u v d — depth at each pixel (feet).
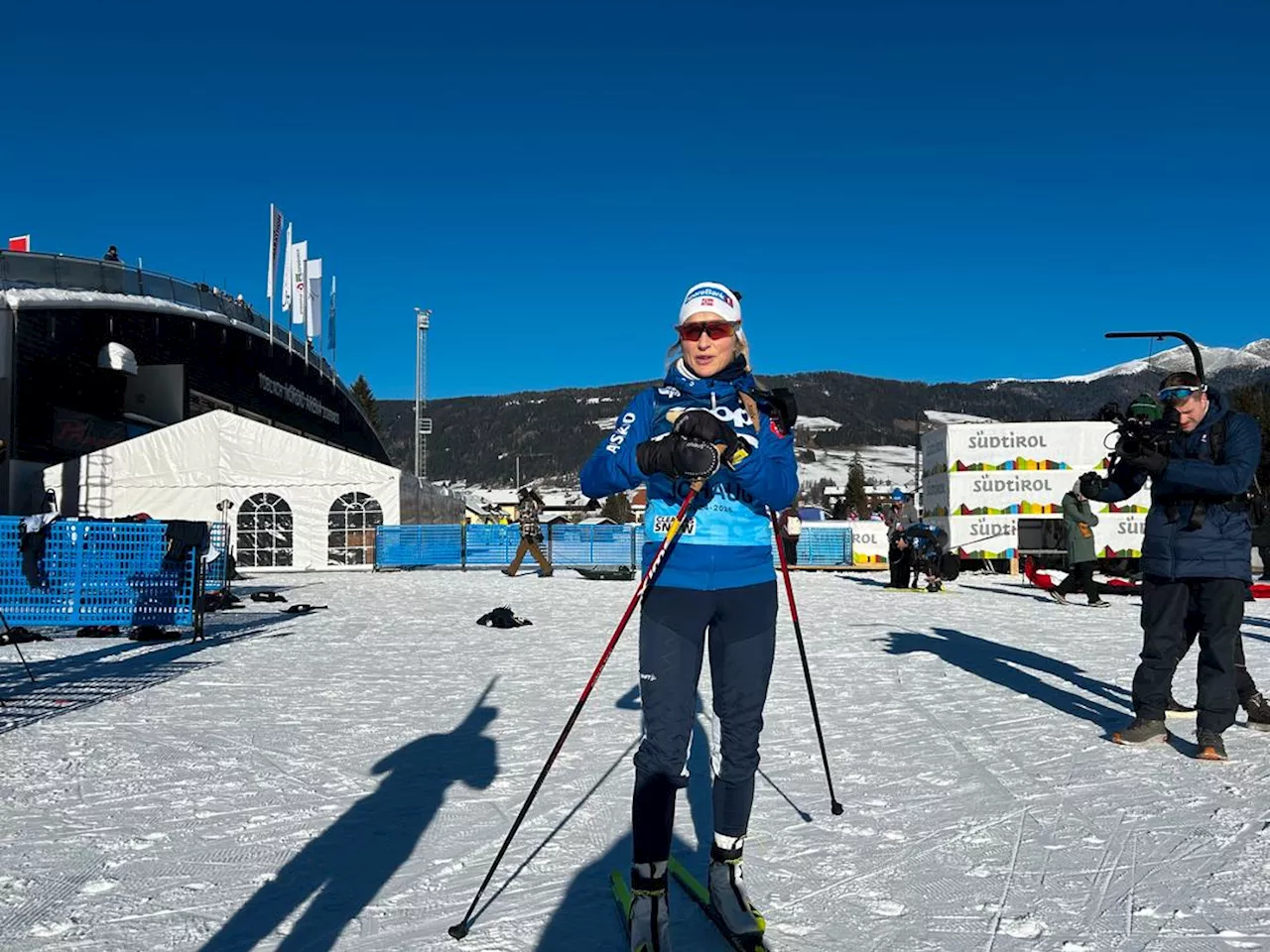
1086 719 17.74
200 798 12.75
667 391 9.11
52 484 80.18
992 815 11.91
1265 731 16.44
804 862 10.33
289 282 146.82
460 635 32.99
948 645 29.07
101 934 8.49
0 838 11.12
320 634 33.22
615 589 57.26
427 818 11.91
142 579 31.58
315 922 8.79
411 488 92.07
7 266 96.27
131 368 99.81
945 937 8.38
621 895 9.11
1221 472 14.19
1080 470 69.31
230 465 81.56
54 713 18.70
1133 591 50.49
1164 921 8.64
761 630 8.80
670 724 8.50
